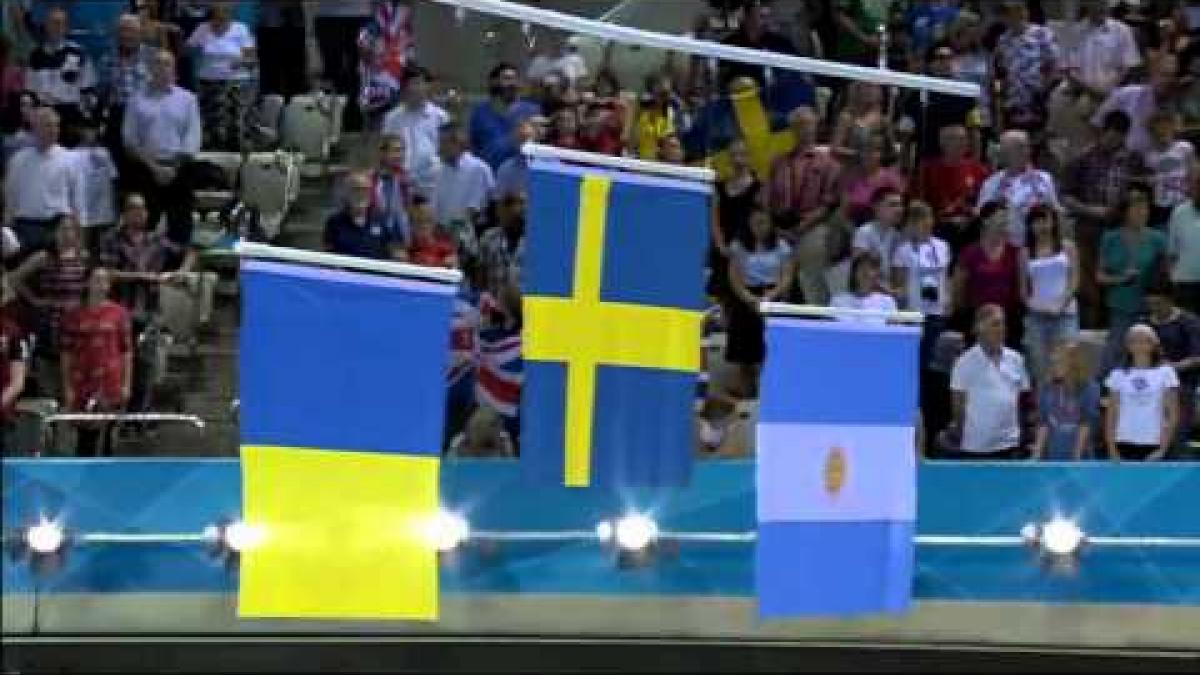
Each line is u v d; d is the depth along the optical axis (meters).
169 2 36.81
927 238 29.95
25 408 27.66
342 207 30.17
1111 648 26.50
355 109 37.03
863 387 23.91
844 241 31.16
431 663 26.02
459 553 25.89
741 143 32.12
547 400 22.78
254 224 33.59
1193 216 31.12
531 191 22.69
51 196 31.05
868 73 22.97
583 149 32.12
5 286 29.05
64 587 25.38
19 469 25.25
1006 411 28.22
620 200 23.03
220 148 35.47
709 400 28.56
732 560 26.25
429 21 37.97
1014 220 31.25
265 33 36.97
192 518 25.48
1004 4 36.91
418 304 22.81
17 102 33.22
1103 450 28.28
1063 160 34.72
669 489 25.19
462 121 36.56
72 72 33.56
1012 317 29.97
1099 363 30.84
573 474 22.84
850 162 31.72
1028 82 35.78
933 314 29.77
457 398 28.58
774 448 23.41
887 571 24.08
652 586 26.19
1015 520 26.34
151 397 29.78
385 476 22.73
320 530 22.48
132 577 25.52
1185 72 36.12
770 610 23.36
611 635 26.11
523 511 26.00
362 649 25.92
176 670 25.61
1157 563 26.52
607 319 22.98
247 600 22.22
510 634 26.02
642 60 37.56
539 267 22.73
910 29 36.66
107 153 32.12
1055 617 26.47
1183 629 26.52
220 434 29.48
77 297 29.52
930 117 34.72
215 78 35.34
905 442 24.19
